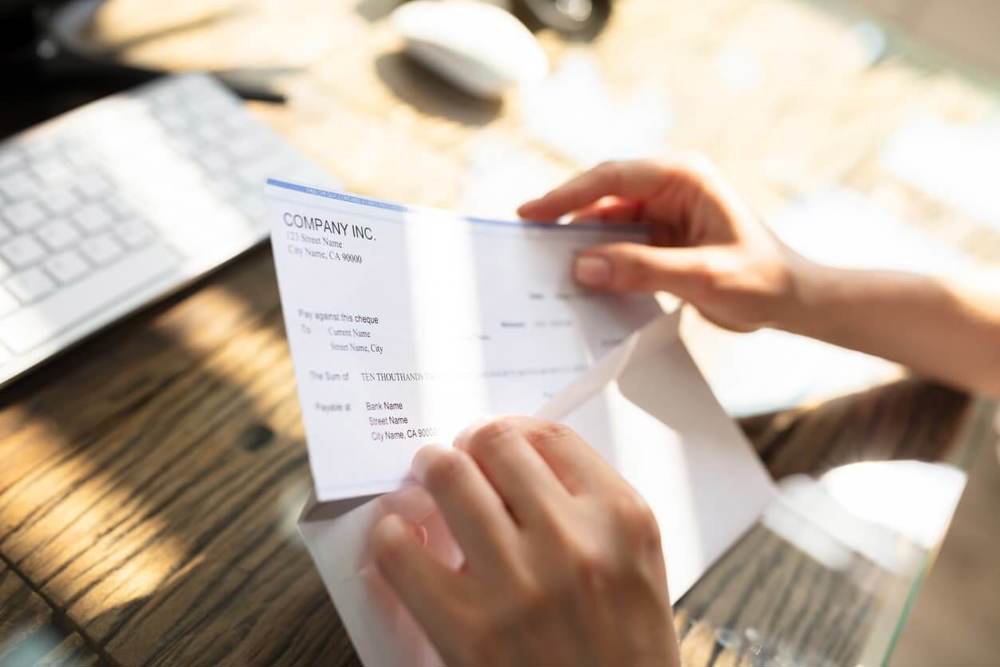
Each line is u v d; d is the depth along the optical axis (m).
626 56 0.60
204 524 0.38
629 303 0.43
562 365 0.40
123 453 0.39
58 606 0.35
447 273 0.38
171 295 0.43
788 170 0.56
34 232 0.41
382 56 0.55
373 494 0.33
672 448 0.41
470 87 0.54
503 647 0.32
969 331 0.46
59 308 0.40
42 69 0.48
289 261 0.34
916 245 0.54
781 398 0.46
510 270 0.41
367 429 0.34
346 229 0.36
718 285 0.43
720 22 0.65
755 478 0.42
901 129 0.61
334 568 0.34
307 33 0.55
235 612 0.36
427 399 0.36
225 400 0.41
